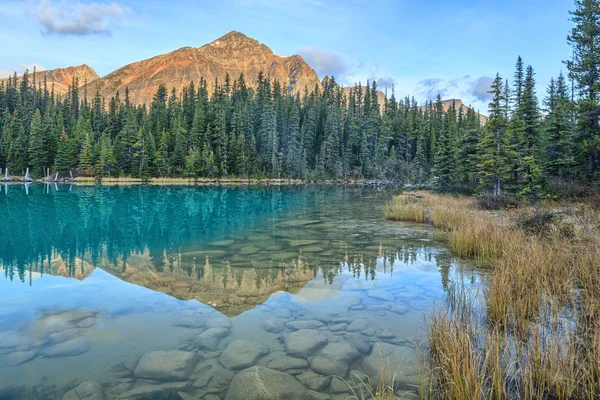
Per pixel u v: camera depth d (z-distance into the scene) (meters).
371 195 41.69
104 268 9.52
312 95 109.88
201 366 4.32
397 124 90.69
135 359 4.50
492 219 14.30
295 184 71.62
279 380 3.94
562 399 3.55
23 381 3.97
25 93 86.31
